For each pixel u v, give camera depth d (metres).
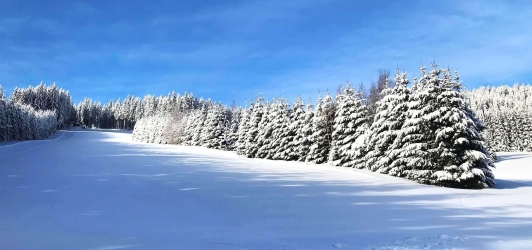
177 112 94.69
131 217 7.66
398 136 18.23
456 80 18.22
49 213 7.86
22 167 17.58
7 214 7.66
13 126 63.62
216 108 58.66
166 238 5.85
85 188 11.80
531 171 25.08
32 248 5.15
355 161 24.73
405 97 20.47
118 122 155.12
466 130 15.98
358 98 27.91
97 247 5.25
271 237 6.01
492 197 11.25
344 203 9.88
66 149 35.75
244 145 43.72
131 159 25.98
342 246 5.42
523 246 5.35
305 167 25.38
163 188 12.41
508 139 78.69
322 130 29.75
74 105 151.00
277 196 11.09
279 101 38.94
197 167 21.61
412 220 7.54
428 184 16.45
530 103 124.62
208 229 6.61
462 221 7.40
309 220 7.55
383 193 12.07
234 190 12.32
